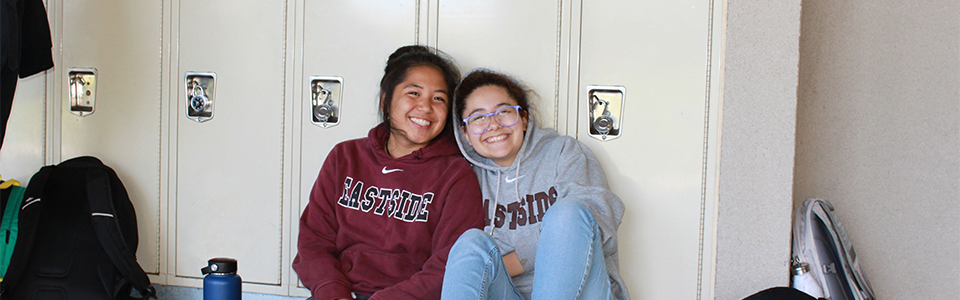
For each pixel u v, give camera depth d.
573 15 1.91
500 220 1.73
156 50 2.11
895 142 2.06
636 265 1.91
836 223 1.81
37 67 1.90
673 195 1.88
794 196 2.11
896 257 2.08
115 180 2.04
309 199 1.86
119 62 2.13
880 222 2.08
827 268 1.73
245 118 2.08
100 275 1.90
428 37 1.98
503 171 1.77
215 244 2.11
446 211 1.68
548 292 1.30
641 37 1.88
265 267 2.09
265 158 2.07
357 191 1.77
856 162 2.08
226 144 2.09
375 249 1.74
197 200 2.12
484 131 1.69
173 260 2.14
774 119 1.77
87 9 2.13
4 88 1.78
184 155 2.12
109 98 2.14
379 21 2.00
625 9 1.88
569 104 1.92
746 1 1.78
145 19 2.11
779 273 1.78
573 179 1.63
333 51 2.02
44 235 1.91
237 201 2.09
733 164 1.80
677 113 1.87
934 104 2.02
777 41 1.76
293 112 2.05
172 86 2.10
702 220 1.87
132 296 2.09
